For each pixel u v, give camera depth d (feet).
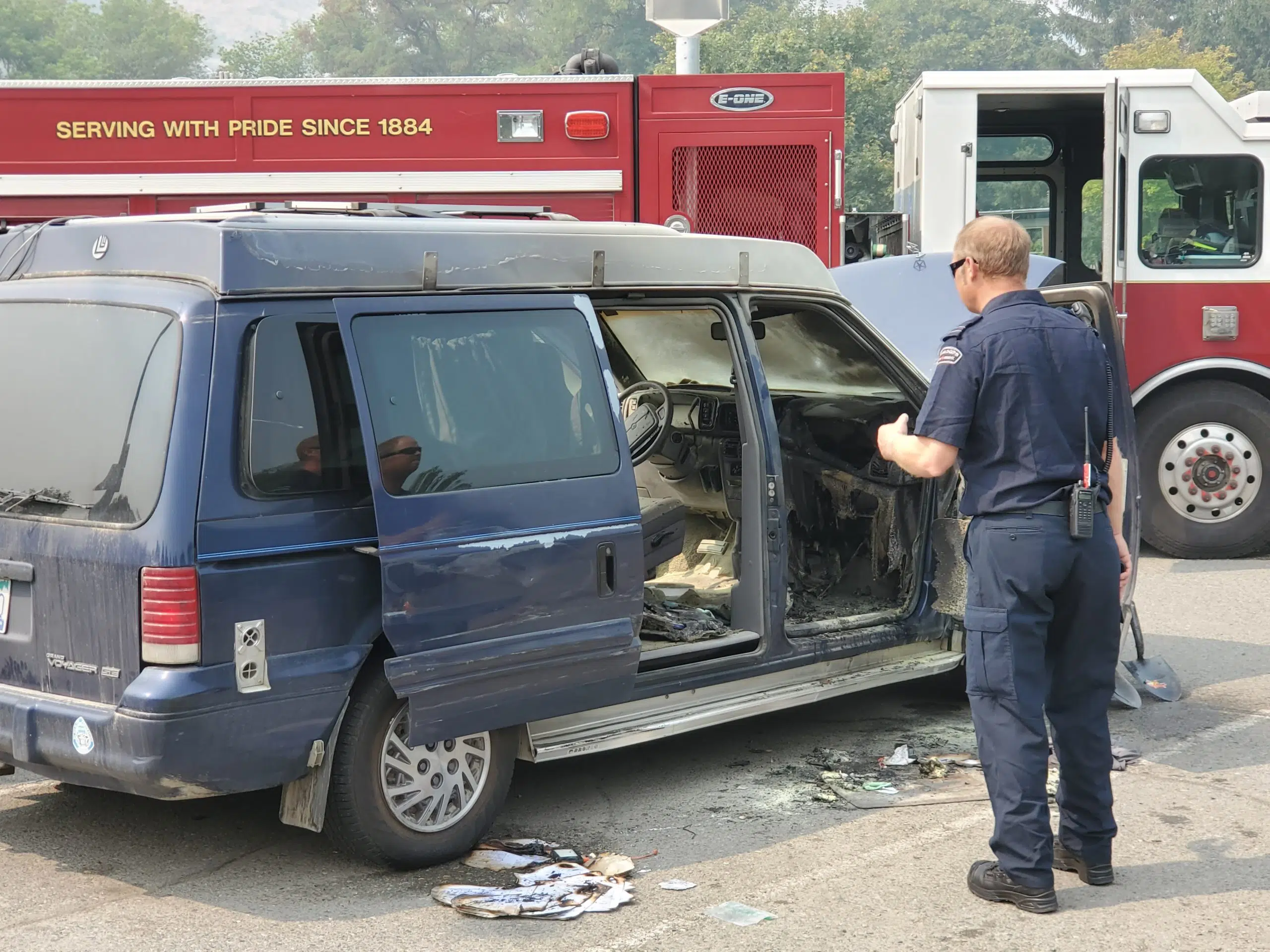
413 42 331.16
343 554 13.25
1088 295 18.30
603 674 14.98
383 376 13.48
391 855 13.74
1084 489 12.76
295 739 12.93
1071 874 13.87
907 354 23.95
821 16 212.02
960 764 17.38
